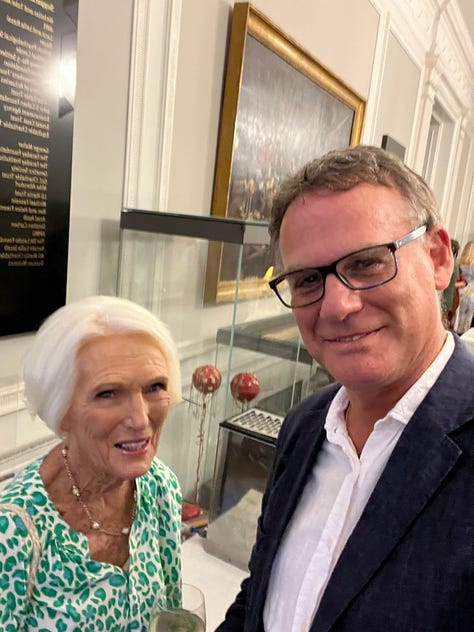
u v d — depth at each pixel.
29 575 0.68
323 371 1.92
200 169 1.68
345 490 0.60
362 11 2.73
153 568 0.79
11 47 1.02
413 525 0.51
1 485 1.13
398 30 3.33
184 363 1.51
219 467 1.25
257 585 0.71
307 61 2.08
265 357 1.56
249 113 1.75
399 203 0.55
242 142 1.75
